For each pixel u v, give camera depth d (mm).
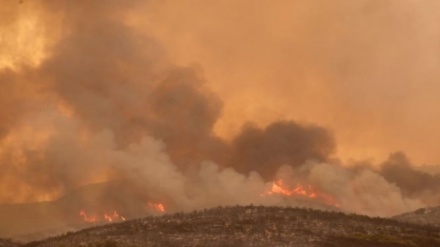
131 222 154625
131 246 127500
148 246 127875
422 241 143875
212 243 130750
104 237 139375
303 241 133875
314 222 151375
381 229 151375
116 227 150875
